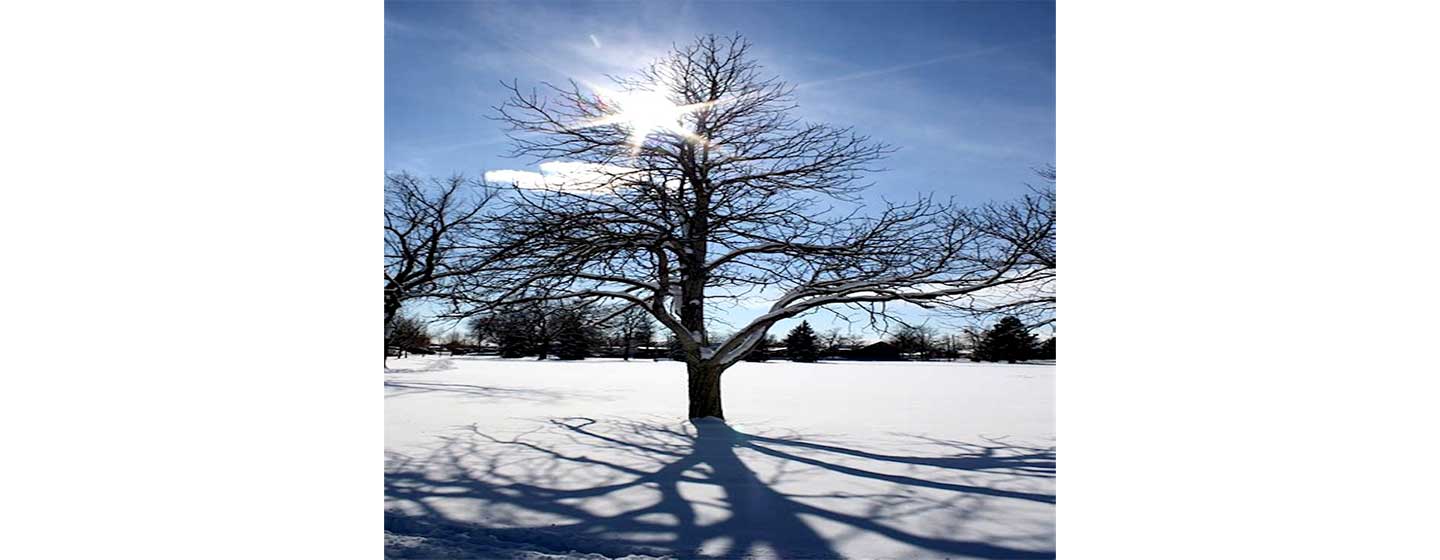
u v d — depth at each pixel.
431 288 12.83
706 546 5.91
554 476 8.34
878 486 7.86
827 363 27.14
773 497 7.39
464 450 9.97
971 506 7.09
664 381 21.64
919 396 16.86
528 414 13.84
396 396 16.94
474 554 5.73
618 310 13.23
